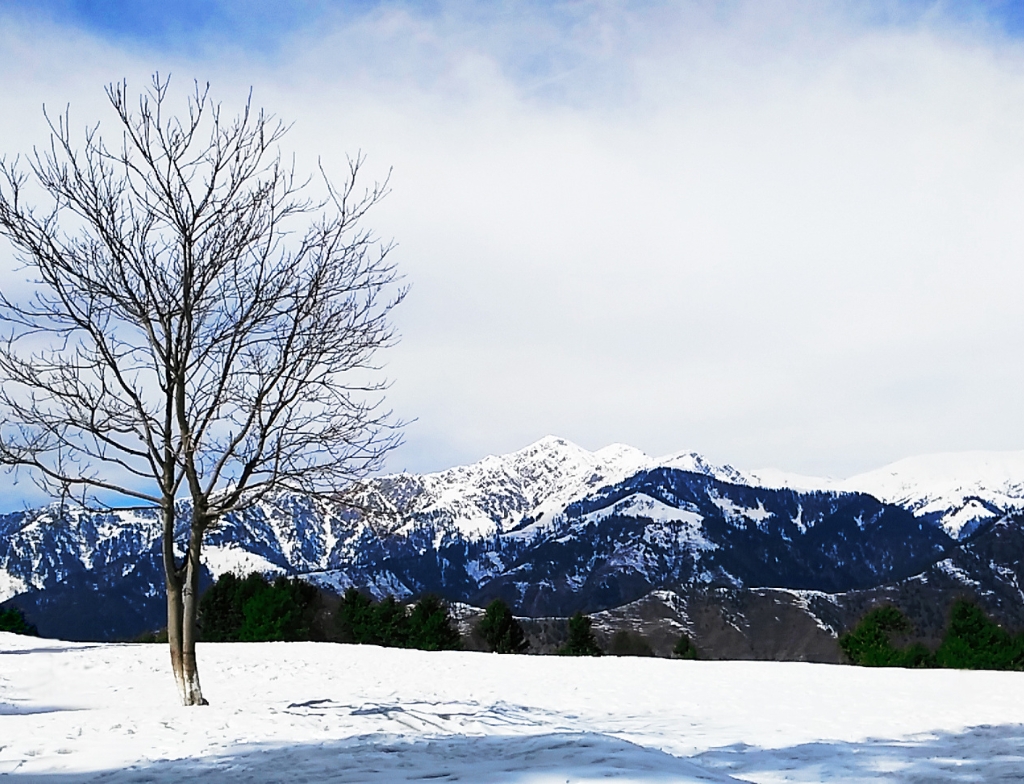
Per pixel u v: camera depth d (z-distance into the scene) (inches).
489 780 317.7
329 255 619.2
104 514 631.2
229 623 1831.9
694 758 460.8
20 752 415.2
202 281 592.1
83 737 453.1
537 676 939.3
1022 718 588.1
